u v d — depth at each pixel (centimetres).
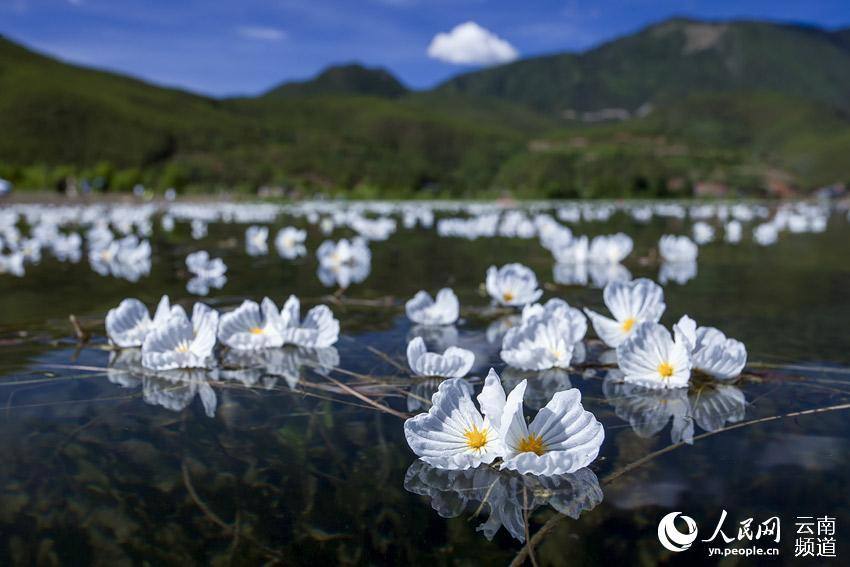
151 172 5294
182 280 358
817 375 161
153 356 166
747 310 250
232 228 908
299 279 362
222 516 93
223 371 171
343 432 126
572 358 183
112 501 98
